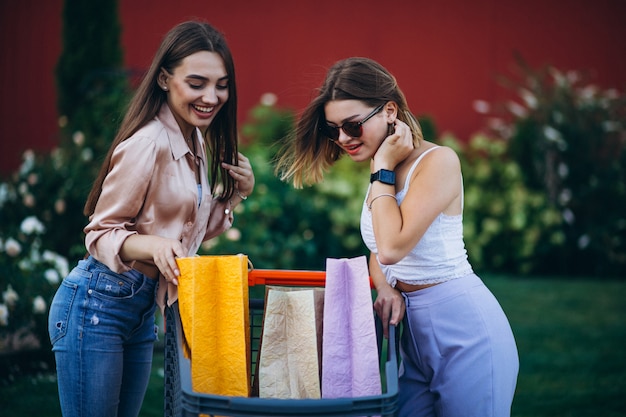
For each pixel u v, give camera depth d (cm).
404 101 312
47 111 1180
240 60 1223
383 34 1232
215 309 287
